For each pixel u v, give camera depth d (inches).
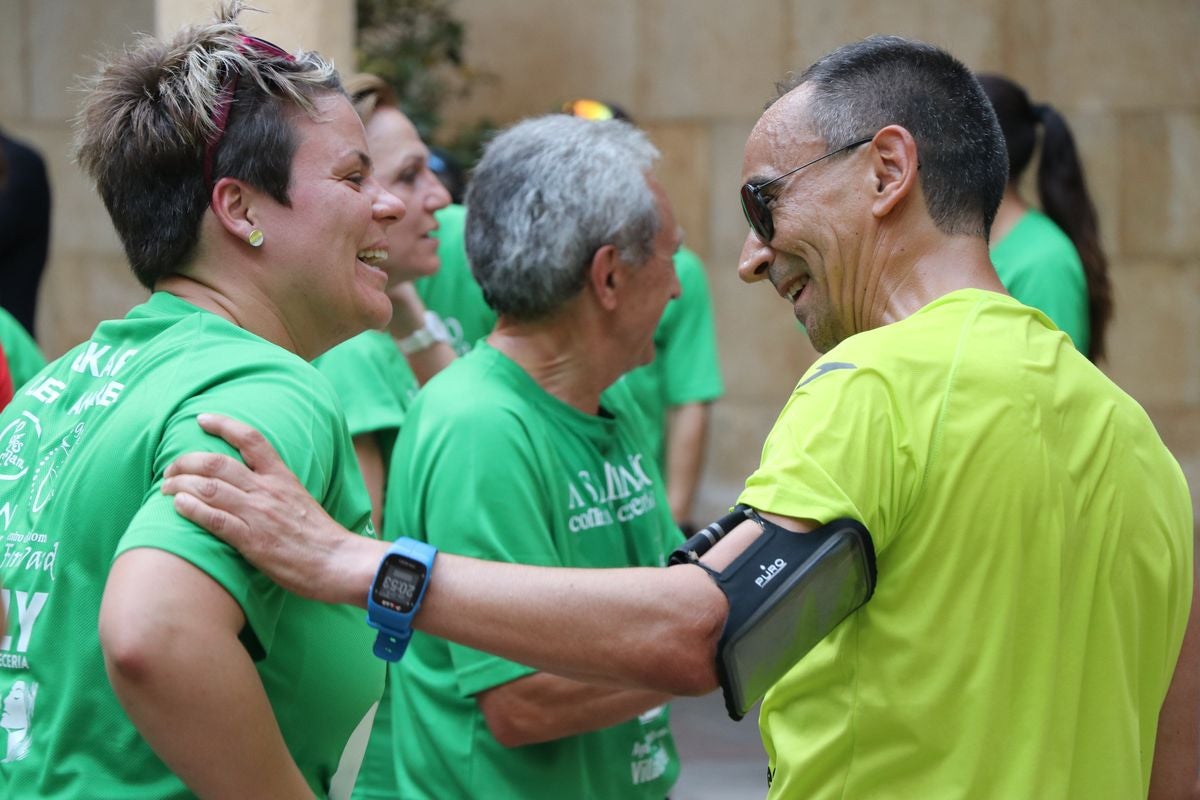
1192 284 301.7
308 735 72.1
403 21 296.2
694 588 70.2
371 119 136.4
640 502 112.1
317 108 77.9
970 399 73.4
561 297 103.9
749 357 323.0
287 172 76.4
